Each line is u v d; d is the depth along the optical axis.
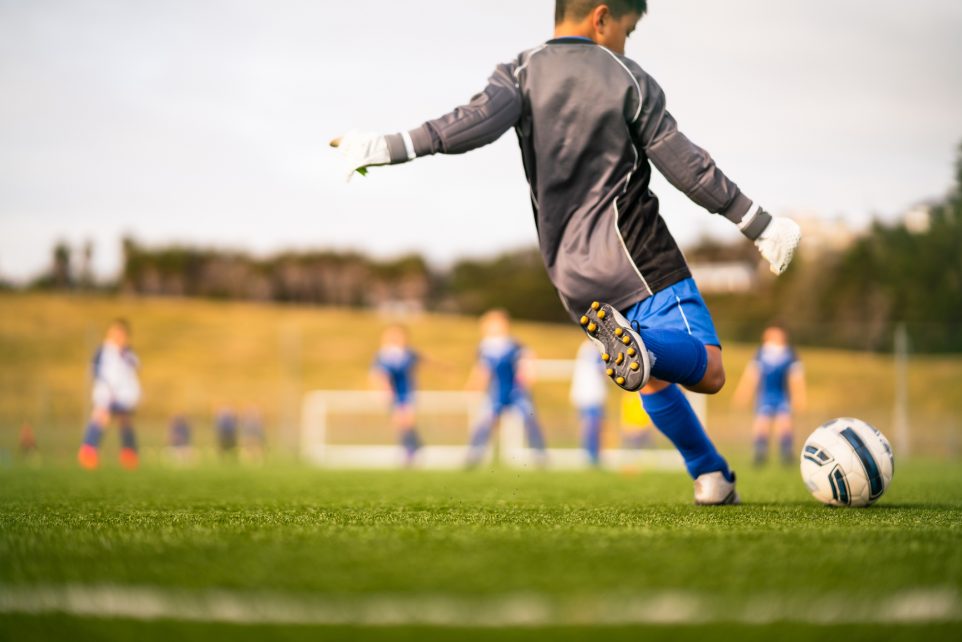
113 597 2.22
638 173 4.61
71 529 3.68
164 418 41.88
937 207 32.47
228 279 91.38
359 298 91.88
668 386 5.04
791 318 50.75
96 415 16.11
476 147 4.42
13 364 48.09
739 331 33.91
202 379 47.34
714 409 34.53
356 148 4.19
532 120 4.57
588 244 4.57
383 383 19.22
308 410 43.56
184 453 28.39
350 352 52.97
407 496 6.76
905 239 35.84
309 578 2.44
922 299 34.53
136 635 1.92
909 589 2.30
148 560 2.74
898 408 28.58
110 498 6.39
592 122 4.49
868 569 2.57
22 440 27.48
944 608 2.10
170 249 89.94
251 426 31.33
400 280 94.94
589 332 4.24
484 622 1.98
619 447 26.91
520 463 21.70
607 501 5.97
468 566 2.62
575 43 4.62
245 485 8.88
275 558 2.78
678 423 5.12
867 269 40.69
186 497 6.57
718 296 60.78
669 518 4.25
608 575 2.47
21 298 61.00
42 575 2.50
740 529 3.66
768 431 17.80
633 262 4.52
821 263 47.09
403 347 19.16
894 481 9.71
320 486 8.71
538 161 4.59
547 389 46.72
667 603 2.14
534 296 77.38
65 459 25.00
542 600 2.17
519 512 4.72
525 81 4.59
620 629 1.93
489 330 17.42
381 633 1.92
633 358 4.11
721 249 68.75
